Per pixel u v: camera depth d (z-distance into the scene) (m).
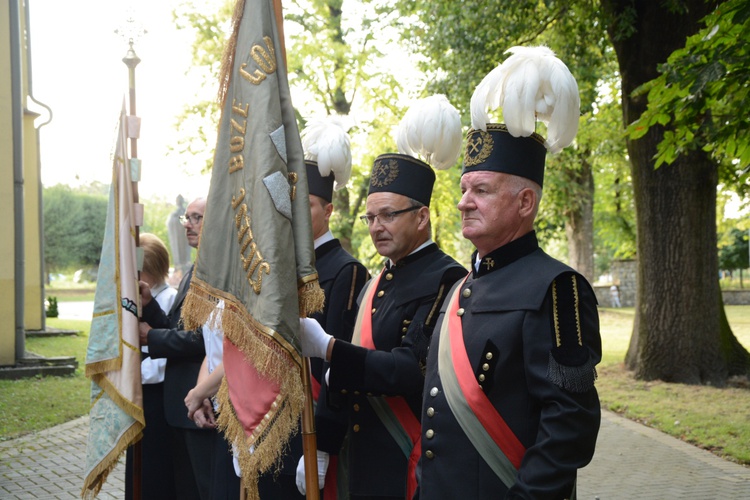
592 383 2.10
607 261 49.31
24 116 16.66
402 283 3.14
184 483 4.03
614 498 5.75
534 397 2.17
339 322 3.45
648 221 10.96
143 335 3.80
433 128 3.13
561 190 22.58
